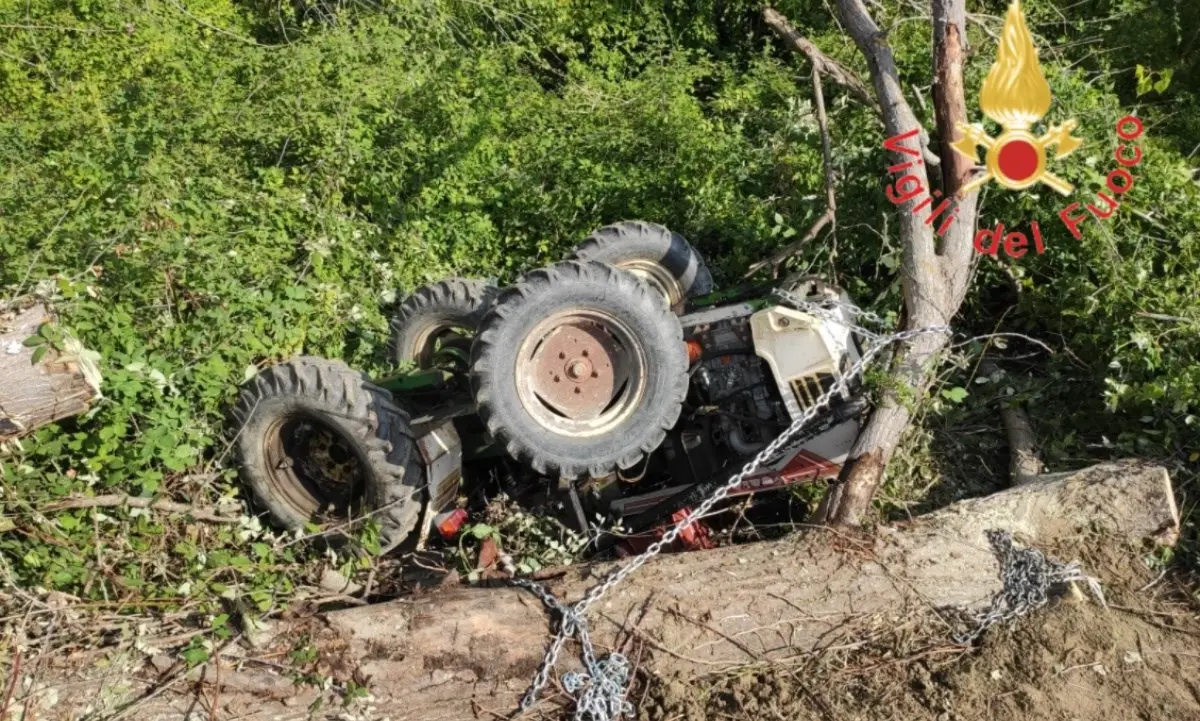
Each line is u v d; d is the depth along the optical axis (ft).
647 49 33.32
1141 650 13.75
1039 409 19.67
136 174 20.97
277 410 16.58
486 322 15.37
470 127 26.35
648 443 15.55
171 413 15.81
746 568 14.55
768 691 13.32
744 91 28.66
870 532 15.12
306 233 22.59
